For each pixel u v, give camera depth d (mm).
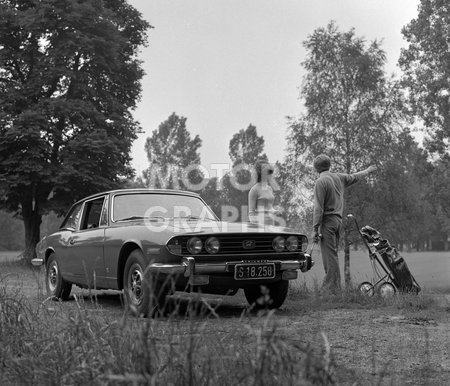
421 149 30828
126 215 7820
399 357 4406
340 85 27438
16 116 26891
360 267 44469
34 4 28750
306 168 26531
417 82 31000
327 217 8914
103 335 3215
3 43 29141
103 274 7633
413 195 26719
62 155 27234
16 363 3074
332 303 7844
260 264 6758
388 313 6918
